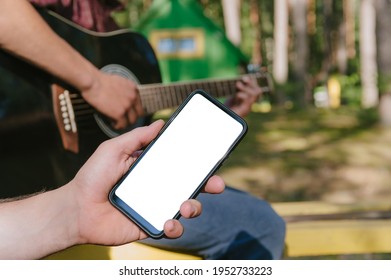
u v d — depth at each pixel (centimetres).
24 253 126
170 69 912
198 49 903
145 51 221
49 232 127
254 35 2469
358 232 254
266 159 641
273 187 534
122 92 199
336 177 568
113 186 129
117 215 130
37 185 183
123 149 129
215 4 2150
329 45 2175
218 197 184
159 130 131
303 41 1506
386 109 872
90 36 204
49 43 179
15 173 180
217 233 183
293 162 625
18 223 127
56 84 186
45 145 185
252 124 876
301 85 1441
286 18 1889
